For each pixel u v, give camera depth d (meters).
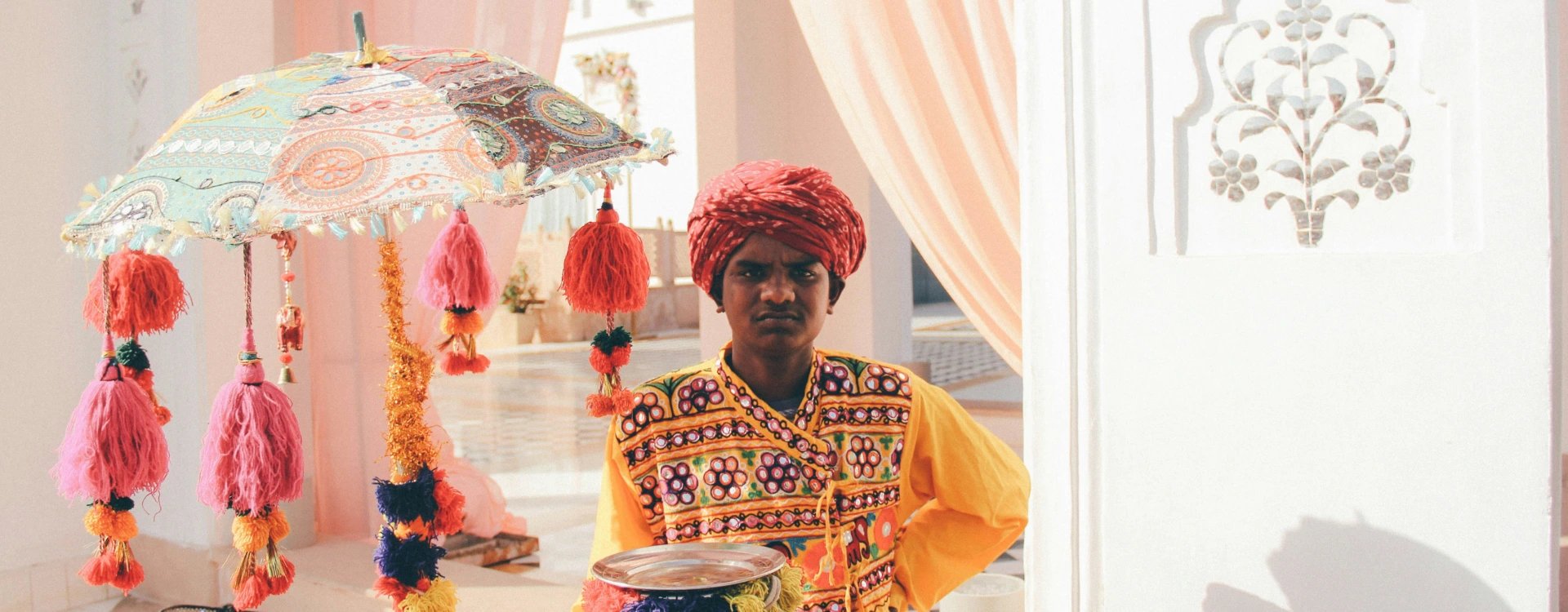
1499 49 1.34
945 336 11.29
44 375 3.20
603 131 1.21
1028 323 1.66
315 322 3.45
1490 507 1.36
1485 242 1.35
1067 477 1.63
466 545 3.53
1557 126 1.32
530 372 9.36
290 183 1.09
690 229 1.33
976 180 2.15
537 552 3.73
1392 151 1.42
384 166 1.10
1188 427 1.53
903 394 1.37
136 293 1.25
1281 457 1.48
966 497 1.39
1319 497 1.46
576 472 5.18
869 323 5.29
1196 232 1.54
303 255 3.40
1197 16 1.51
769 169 1.29
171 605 3.21
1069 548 1.63
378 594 1.19
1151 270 1.55
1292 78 1.47
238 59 3.16
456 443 6.04
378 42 3.26
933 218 2.20
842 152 5.24
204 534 3.15
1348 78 1.44
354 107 1.15
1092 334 1.60
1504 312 1.35
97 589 3.29
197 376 3.13
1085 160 1.59
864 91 2.20
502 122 1.15
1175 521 1.55
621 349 1.26
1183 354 1.54
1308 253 1.46
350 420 3.45
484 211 3.24
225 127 1.16
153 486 1.24
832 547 1.30
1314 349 1.46
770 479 1.31
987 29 2.02
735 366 1.35
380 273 1.25
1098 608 1.61
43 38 3.17
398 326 1.24
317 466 3.51
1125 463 1.58
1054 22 1.61
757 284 1.27
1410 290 1.40
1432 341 1.39
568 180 1.13
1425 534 1.40
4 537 3.10
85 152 3.28
